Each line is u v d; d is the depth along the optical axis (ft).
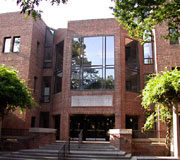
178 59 58.13
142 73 64.85
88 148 46.73
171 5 33.45
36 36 68.80
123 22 37.52
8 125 59.93
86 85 61.21
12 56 65.62
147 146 50.57
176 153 36.42
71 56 64.18
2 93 41.93
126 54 63.46
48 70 71.77
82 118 64.69
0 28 69.10
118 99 58.13
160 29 60.54
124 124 57.16
